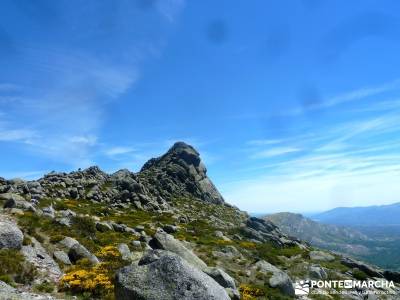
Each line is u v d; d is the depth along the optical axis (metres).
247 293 34.75
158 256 21.75
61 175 98.06
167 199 110.94
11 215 38.91
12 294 20.11
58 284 25.17
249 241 73.06
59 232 37.09
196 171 142.00
